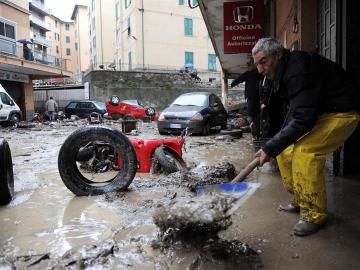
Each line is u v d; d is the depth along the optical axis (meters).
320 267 2.71
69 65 31.16
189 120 12.76
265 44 3.08
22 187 5.51
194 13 43.22
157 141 6.18
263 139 6.29
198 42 43.84
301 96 2.99
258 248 3.05
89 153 6.04
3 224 3.87
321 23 6.22
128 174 4.98
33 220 3.98
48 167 7.22
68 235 3.51
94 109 26.80
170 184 5.32
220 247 3.02
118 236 3.41
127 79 34.12
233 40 10.58
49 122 23.83
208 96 14.31
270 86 5.95
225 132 12.18
